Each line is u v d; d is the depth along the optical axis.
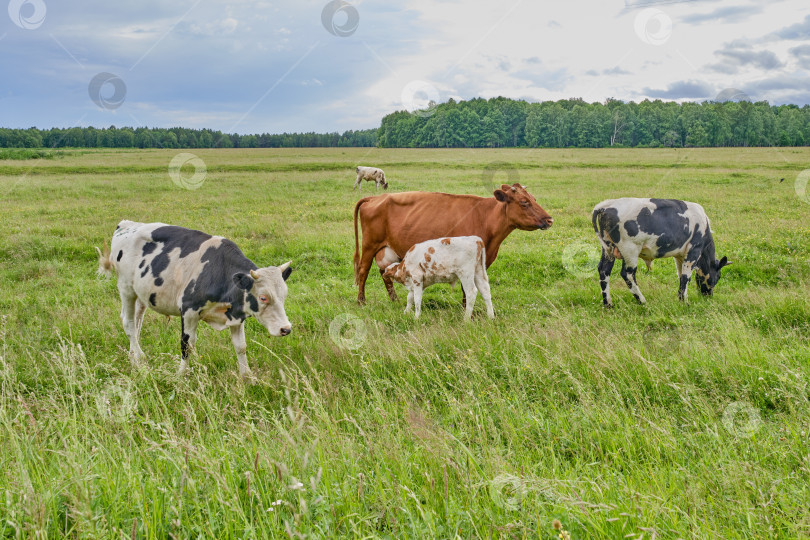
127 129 111.00
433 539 2.69
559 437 4.15
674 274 10.52
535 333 6.46
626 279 8.77
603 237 8.69
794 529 2.78
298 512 2.94
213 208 18.30
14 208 17.55
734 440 3.89
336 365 5.87
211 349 6.34
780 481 3.21
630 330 7.13
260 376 5.52
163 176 31.23
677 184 25.66
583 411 4.48
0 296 8.55
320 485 3.16
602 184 25.94
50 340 6.58
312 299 8.91
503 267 11.01
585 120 94.44
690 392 4.64
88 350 6.25
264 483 3.27
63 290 9.09
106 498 3.06
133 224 6.45
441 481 3.32
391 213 8.90
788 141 87.25
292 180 29.58
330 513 2.91
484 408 4.56
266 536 2.73
